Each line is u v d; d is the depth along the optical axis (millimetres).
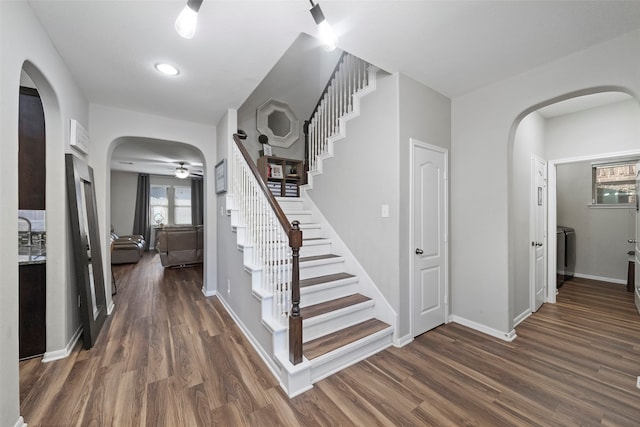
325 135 3545
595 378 1992
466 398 1786
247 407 1700
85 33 1933
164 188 9219
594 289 4238
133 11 1729
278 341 2047
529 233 3281
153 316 3170
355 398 1787
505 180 2645
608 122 3262
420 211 2697
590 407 1704
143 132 3486
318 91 4805
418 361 2225
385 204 2600
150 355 2297
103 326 2877
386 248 2590
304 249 3107
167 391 1839
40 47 1823
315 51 3951
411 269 2604
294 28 1897
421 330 2711
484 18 1784
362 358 2258
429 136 2783
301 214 3592
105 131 3242
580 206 4934
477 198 2850
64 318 2252
